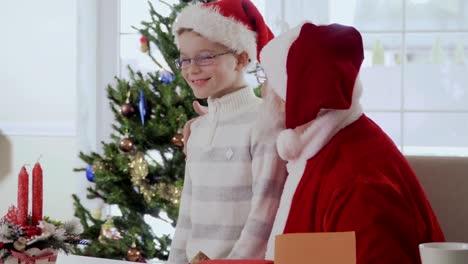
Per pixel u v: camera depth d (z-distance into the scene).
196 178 2.37
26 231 1.80
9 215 1.87
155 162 3.43
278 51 1.85
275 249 1.21
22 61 4.68
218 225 2.29
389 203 1.57
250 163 2.26
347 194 1.60
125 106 3.36
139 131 3.32
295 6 3.91
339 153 1.74
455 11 3.67
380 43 3.74
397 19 3.72
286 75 1.82
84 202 4.33
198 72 2.36
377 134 1.80
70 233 1.90
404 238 1.54
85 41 4.26
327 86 1.70
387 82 3.73
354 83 1.74
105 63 4.26
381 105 3.73
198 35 2.35
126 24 4.25
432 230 1.72
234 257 2.12
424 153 3.70
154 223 4.18
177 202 3.26
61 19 4.63
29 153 4.67
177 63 2.43
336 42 1.74
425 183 2.02
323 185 1.71
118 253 3.41
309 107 1.72
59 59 4.64
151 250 3.41
